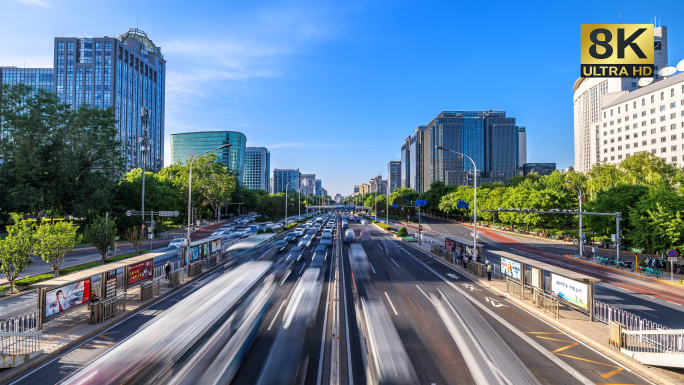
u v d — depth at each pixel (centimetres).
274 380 1112
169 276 2450
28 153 3981
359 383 1120
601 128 11794
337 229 8019
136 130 14412
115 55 13175
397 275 2947
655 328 1695
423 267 3375
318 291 2317
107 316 1756
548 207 6309
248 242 4897
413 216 13075
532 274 2147
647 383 1173
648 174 5603
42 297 1564
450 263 3591
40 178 4112
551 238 6238
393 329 1628
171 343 1400
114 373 1171
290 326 1636
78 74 13000
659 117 9775
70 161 4181
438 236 6625
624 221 4247
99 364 1249
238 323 1650
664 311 2034
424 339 1513
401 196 12719
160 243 5328
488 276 2711
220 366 1202
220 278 2709
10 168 4059
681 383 1154
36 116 4041
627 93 11294
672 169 5547
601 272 3353
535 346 1467
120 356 1288
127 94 13875
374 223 9869
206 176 8944
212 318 1727
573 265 3725
